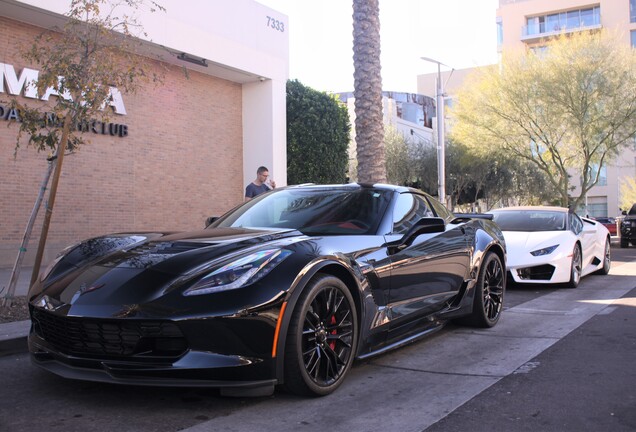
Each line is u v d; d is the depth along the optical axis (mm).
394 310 4020
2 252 10344
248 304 2988
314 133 16766
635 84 21719
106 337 3049
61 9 10320
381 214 4277
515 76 23375
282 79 15609
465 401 3340
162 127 13438
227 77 14977
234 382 2977
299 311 3176
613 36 23219
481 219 5938
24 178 10711
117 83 6211
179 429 2863
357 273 3654
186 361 2918
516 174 32312
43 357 3410
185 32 12672
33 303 3402
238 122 15523
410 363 4242
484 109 24281
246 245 3463
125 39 6391
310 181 16734
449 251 4875
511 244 8398
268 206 4629
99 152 12039
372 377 3859
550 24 51969
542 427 2914
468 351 4629
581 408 3197
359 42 9953
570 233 8719
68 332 3158
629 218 19531
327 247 3551
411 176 32000
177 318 2900
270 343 3039
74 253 3848
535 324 5762
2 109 10336
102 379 3020
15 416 3035
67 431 2826
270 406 3225
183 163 13961
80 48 6008
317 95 17141
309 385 3250
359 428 2906
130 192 12695
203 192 14492
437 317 4723
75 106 5836
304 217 4277
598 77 21812
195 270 3160
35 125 5883
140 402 3258
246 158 15594
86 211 11789
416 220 4688
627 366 4074
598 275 10547
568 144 24328
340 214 4270
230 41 13891
